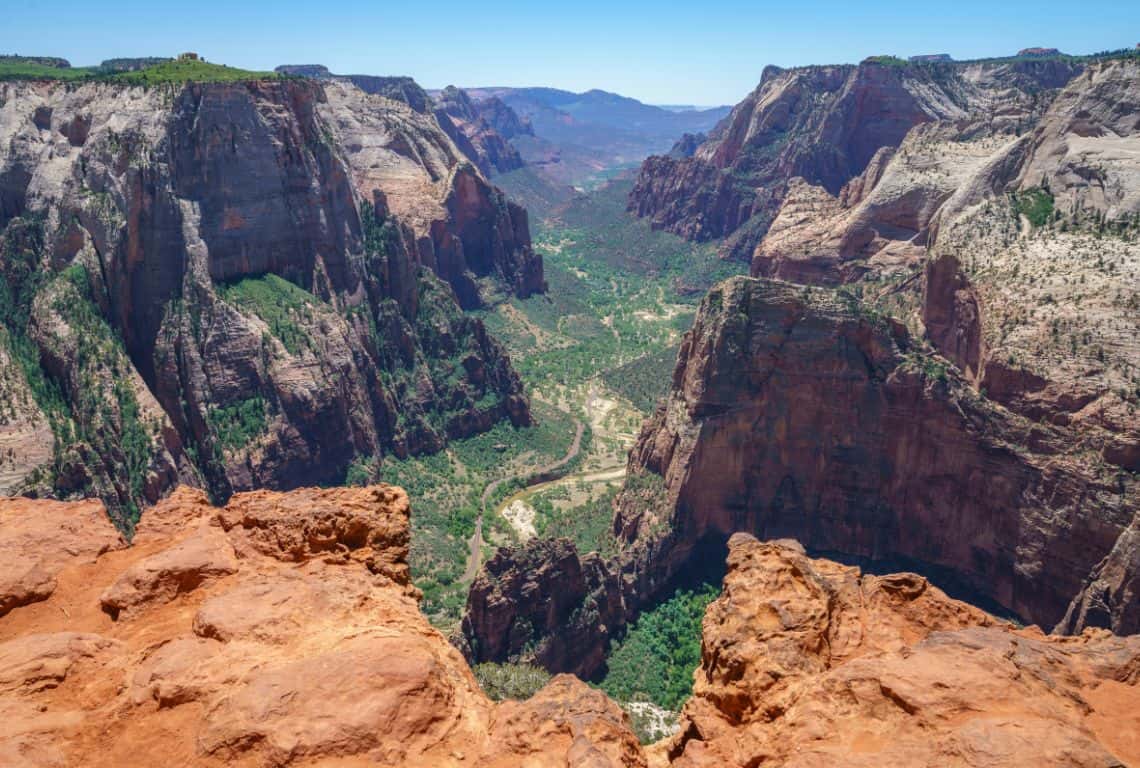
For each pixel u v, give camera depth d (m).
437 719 16.95
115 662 18.48
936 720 15.98
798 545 25.14
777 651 20.52
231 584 22.06
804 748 16.52
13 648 18.42
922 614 23.11
